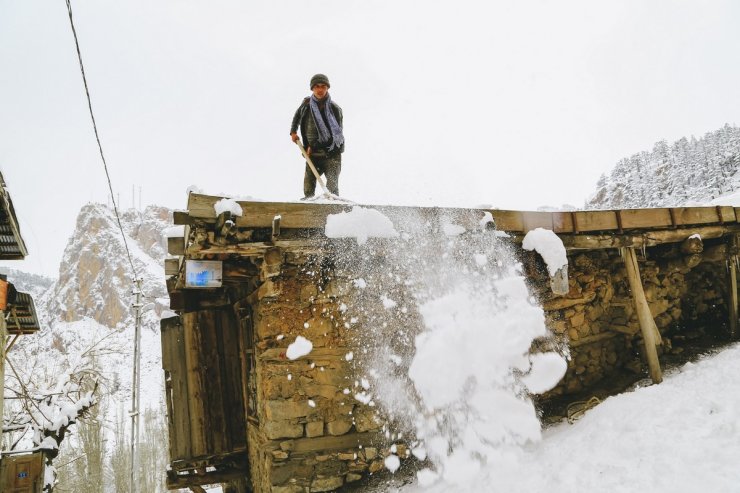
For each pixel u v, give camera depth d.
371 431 4.18
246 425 5.49
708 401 3.49
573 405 4.66
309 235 3.91
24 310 7.02
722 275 6.69
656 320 6.09
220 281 4.32
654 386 4.27
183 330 5.65
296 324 4.17
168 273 5.50
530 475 3.27
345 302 4.32
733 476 2.42
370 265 4.34
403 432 4.23
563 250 4.45
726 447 2.74
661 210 5.23
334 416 4.14
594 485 2.79
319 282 4.28
